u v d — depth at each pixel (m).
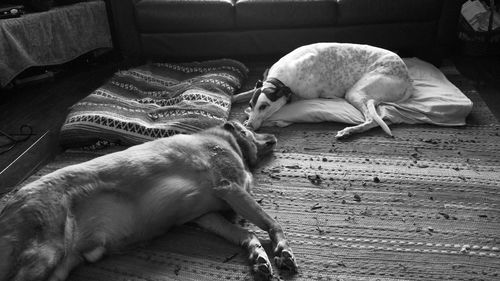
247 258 1.65
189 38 3.86
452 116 2.78
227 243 1.73
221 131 2.05
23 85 3.81
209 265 1.62
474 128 2.72
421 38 3.82
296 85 2.96
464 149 2.45
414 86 3.21
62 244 1.39
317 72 3.01
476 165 2.28
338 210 1.92
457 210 1.91
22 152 2.64
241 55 4.18
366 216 1.88
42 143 2.74
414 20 3.75
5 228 1.32
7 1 3.74
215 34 3.84
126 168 1.59
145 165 1.64
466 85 3.47
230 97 3.10
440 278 1.54
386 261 1.62
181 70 3.66
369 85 2.87
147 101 2.98
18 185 2.22
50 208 1.38
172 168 1.70
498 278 1.53
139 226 1.61
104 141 2.53
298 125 2.84
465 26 4.25
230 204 1.74
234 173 1.80
